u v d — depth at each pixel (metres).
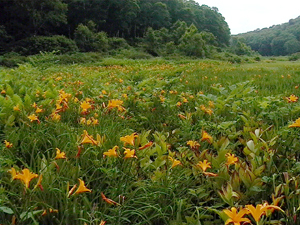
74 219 1.56
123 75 9.73
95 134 2.61
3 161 1.93
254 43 134.38
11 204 1.55
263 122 3.41
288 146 2.41
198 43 43.34
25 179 1.54
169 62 26.19
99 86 5.83
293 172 2.00
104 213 1.69
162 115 3.77
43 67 12.99
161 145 2.20
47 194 1.69
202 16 88.44
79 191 1.60
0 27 44.00
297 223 1.55
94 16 62.69
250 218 1.62
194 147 2.32
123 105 4.04
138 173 2.14
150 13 72.62
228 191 1.68
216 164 2.04
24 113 2.97
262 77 8.95
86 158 2.17
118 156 2.06
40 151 2.33
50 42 41.72
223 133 3.00
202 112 3.72
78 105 3.67
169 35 58.34
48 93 3.88
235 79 8.56
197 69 13.73
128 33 67.62
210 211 1.79
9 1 47.22
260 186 1.80
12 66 26.00
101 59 29.52
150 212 1.76
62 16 50.03
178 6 83.81
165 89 5.52
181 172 2.06
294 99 3.37
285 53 120.06
